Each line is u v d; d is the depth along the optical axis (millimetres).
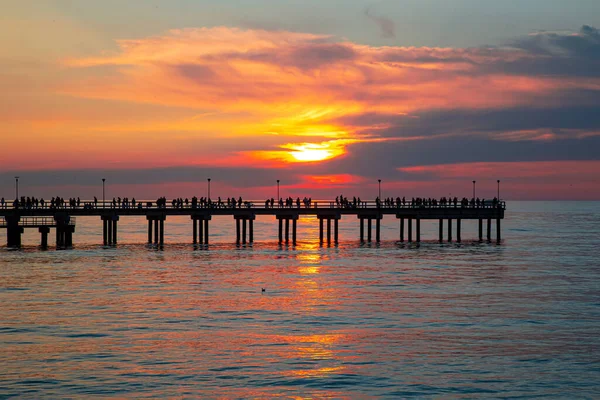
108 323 66812
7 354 57375
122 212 125312
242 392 49594
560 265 106875
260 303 75938
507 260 112750
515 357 56875
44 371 53469
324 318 69125
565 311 72375
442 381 51625
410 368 54312
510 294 81375
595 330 64812
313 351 58344
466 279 91875
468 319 68938
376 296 79938
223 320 68250
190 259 111312
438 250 126938
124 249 125188
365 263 107562
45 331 63969
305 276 93750
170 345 59906
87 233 192500
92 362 55469
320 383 51188
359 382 51406
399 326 66125
